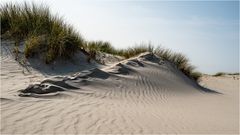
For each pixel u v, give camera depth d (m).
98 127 4.77
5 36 10.59
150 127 5.18
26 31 10.94
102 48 16.80
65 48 10.39
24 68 9.00
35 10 11.38
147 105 7.24
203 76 20.78
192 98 9.77
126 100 7.41
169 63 13.94
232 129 5.82
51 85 6.90
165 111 6.76
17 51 9.69
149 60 13.14
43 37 10.47
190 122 5.96
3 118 4.54
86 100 6.50
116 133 4.62
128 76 9.80
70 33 11.15
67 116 5.08
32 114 4.93
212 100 10.10
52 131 4.34
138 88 8.98
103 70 9.65
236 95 13.39
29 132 4.19
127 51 15.43
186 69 14.84
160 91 9.48
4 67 8.67
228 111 8.13
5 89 6.45
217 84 17.45
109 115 5.53
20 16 11.20
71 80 7.74
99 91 7.62
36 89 6.55
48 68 9.48
